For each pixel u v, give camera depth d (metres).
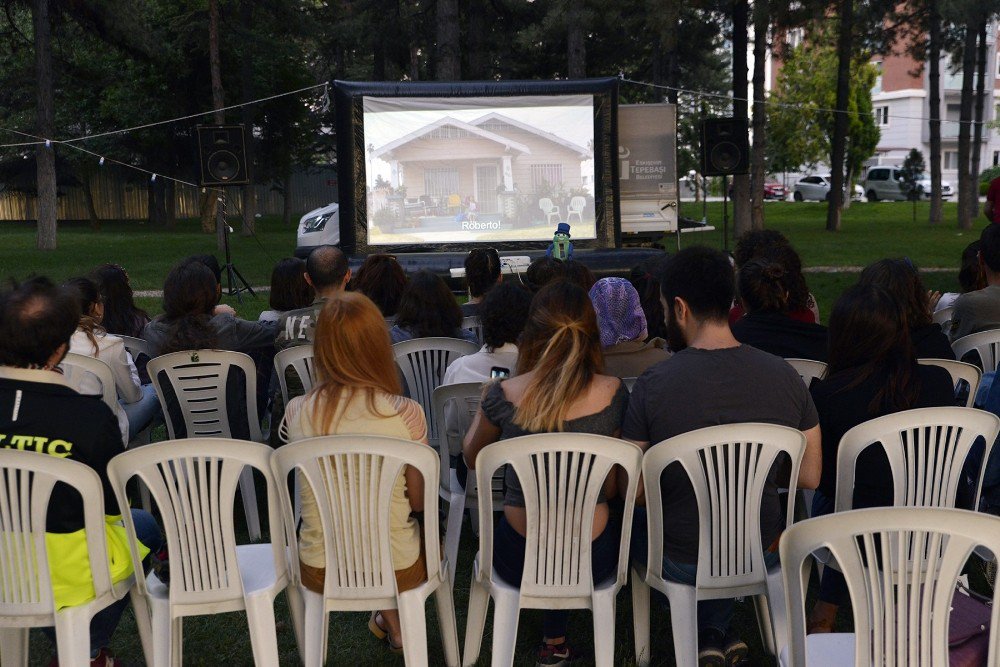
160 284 13.22
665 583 2.53
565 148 11.19
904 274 3.26
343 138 11.09
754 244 4.11
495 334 3.31
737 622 3.25
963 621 2.19
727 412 2.42
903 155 40.44
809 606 3.28
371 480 2.43
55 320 2.43
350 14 21.88
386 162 11.10
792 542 1.82
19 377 2.43
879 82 41.22
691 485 2.49
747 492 2.44
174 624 2.55
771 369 2.46
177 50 23.84
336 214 15.20
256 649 2.51
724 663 2.66
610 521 2.71
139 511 2.84
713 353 2.46
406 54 23.06
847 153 31.31
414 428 2.54
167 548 2.69
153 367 3.73
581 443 2.38
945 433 2.45
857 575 1.81
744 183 18.08
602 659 2.48
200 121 26.22
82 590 2.44
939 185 22.33
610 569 2.60
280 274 4.64
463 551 3.85
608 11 15.95
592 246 11.30
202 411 3.80
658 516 2.47
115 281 4.55
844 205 31.64
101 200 37.09
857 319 2.65
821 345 3.33
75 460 2.36
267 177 28.47
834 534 1.79
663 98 21.50
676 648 2.47
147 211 37.47
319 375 2.53
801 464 2.57
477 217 11.23
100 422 2.49
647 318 4.09
